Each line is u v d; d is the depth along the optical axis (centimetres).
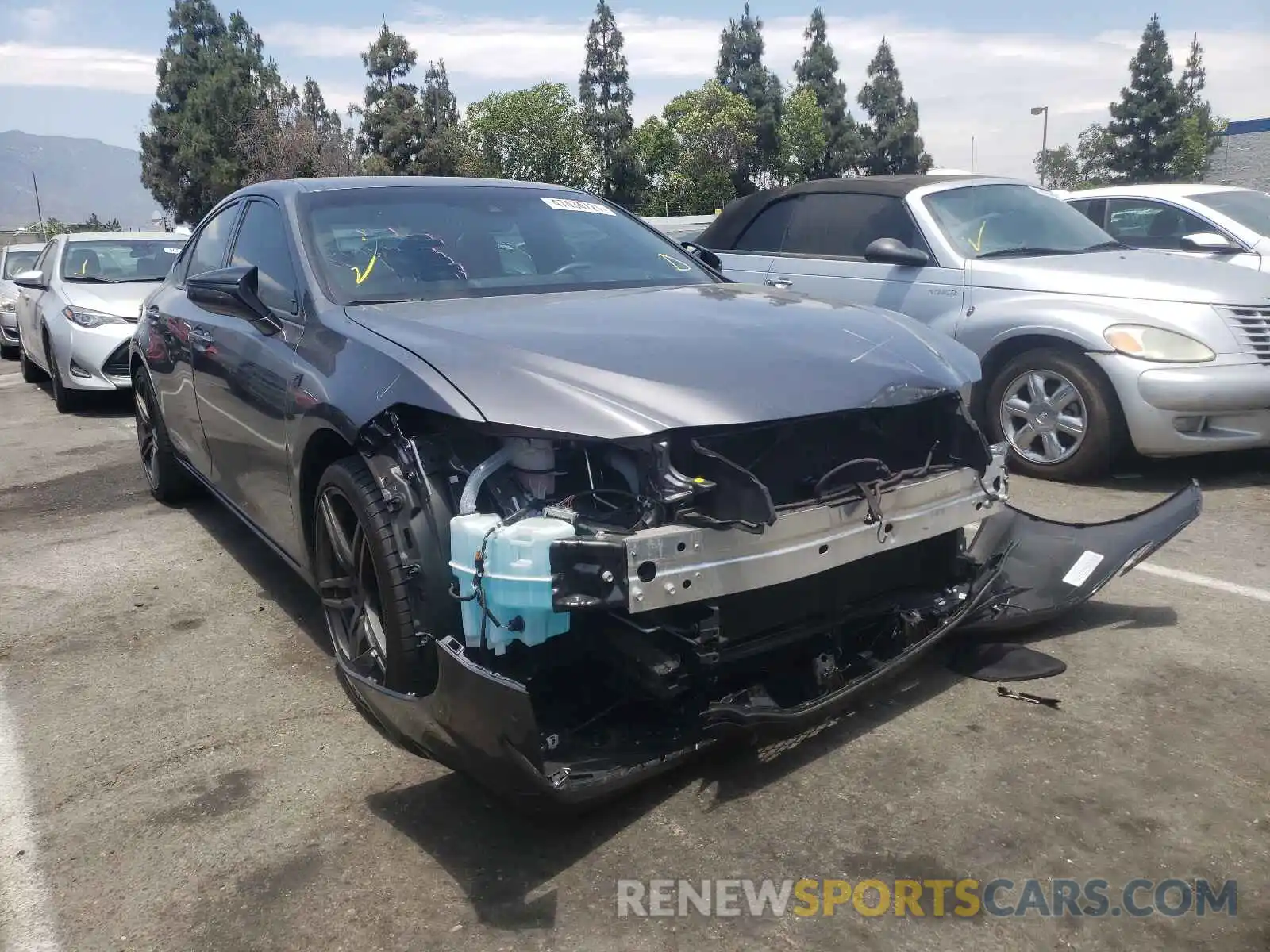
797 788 277
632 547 230
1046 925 223
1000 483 322
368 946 223
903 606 310
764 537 252
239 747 313
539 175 6888
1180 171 5450
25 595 457
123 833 270
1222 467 610
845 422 285
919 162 7625
